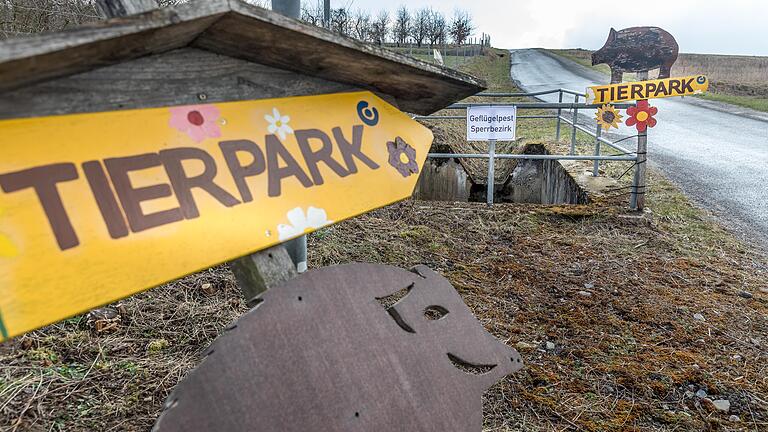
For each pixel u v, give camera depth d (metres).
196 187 1.13
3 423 1.84
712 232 4.74
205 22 1.05
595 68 35.22
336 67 1.42
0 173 0.91
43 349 2.27
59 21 4.43
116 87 1.09
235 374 1.05
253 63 1.33
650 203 5.47
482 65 31.28
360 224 4.29
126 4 1.11
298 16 2.61
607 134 10.85
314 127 1.42
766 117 14.30
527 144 8.89
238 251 1.14
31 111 0.98
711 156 8.82
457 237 4.29
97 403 2.03
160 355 2.38
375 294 1.32
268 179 1.25
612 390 2.46
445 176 8.34
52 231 0.94
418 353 1.33
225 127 1.24
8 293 0.88
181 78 1.19
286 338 1.13
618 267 3.84
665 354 2.75
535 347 2.79
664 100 18.61
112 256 0.99
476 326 1.50
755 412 2.33
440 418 1.31
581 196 5.63
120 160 1.05
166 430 0.95
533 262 3.88
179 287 2.95
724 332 2.99
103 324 2.51
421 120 7.67
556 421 2.25
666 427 2.23
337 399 1.15
